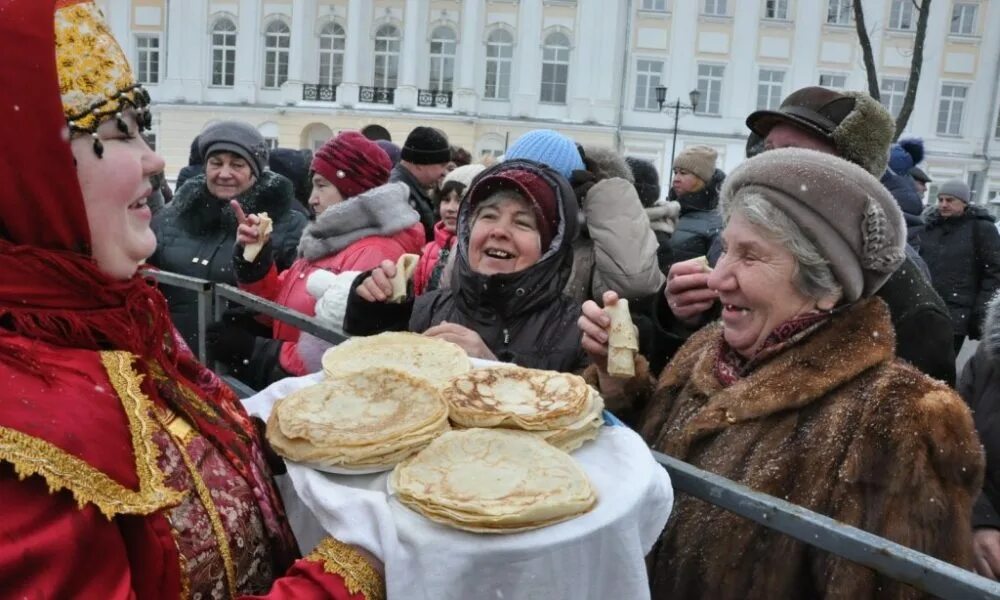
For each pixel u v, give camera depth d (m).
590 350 1.67
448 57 28.22
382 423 1.14
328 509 0.98
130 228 1.04
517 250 1.97
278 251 3.57
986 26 26.78
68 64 0.95
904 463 1.29
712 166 5.06
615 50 27.27
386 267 1.99
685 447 1.54
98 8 1.03
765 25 27.09
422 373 1.40
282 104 27.56
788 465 1.39
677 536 1.50
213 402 1.18
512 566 0.91
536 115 27.80
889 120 2.21
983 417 2.10
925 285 1.94
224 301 2.53
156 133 27.55
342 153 3.41
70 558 0.79
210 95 27.80
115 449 0.88
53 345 0.94
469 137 27.59
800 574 1.36
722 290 1.57
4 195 0.92
